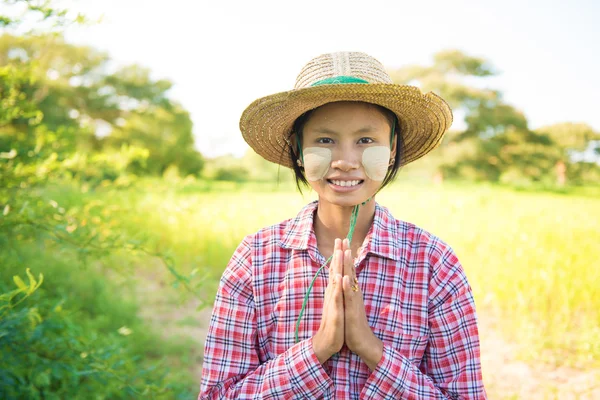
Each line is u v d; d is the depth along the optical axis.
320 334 1.42
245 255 1.60
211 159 48.81
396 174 1.63
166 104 49.12
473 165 45.34
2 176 2.92
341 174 1.45
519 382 4.35
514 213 11.19
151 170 32.97
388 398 1.40
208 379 1.52
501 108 47.66
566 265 6.40
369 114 1.46
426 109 1.53
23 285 1.79
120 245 2.74
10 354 2.68
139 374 3.01
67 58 43.62
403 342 1.47
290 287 1.53
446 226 9.18
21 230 2.83
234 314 1.55
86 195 4.06
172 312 6.09
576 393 4.12
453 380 1.46
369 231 1.56
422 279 1.51
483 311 5.89
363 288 1.51
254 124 1.63
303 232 1.57
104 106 46.75
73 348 2.80
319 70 1.58
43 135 3.36
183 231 8.27
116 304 5.53
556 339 4.91
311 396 1.42
